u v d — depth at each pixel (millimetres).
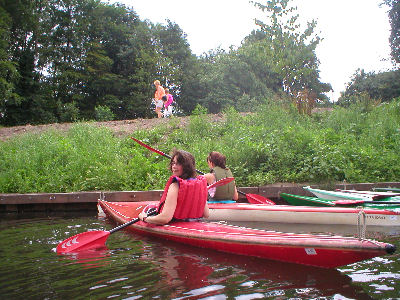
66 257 3420
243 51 26812
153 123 12586
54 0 30609
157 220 4113
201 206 4242
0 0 23906
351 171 7691
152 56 32438
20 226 5242
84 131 11008
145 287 2590
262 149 8242
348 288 2523
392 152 8703
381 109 12227
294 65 16625
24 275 2908
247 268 3004
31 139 10594
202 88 34031
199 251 3576
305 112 12586
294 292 2471
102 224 5254
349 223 4848
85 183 7703
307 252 2982
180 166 4164
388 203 5395
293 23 16438
